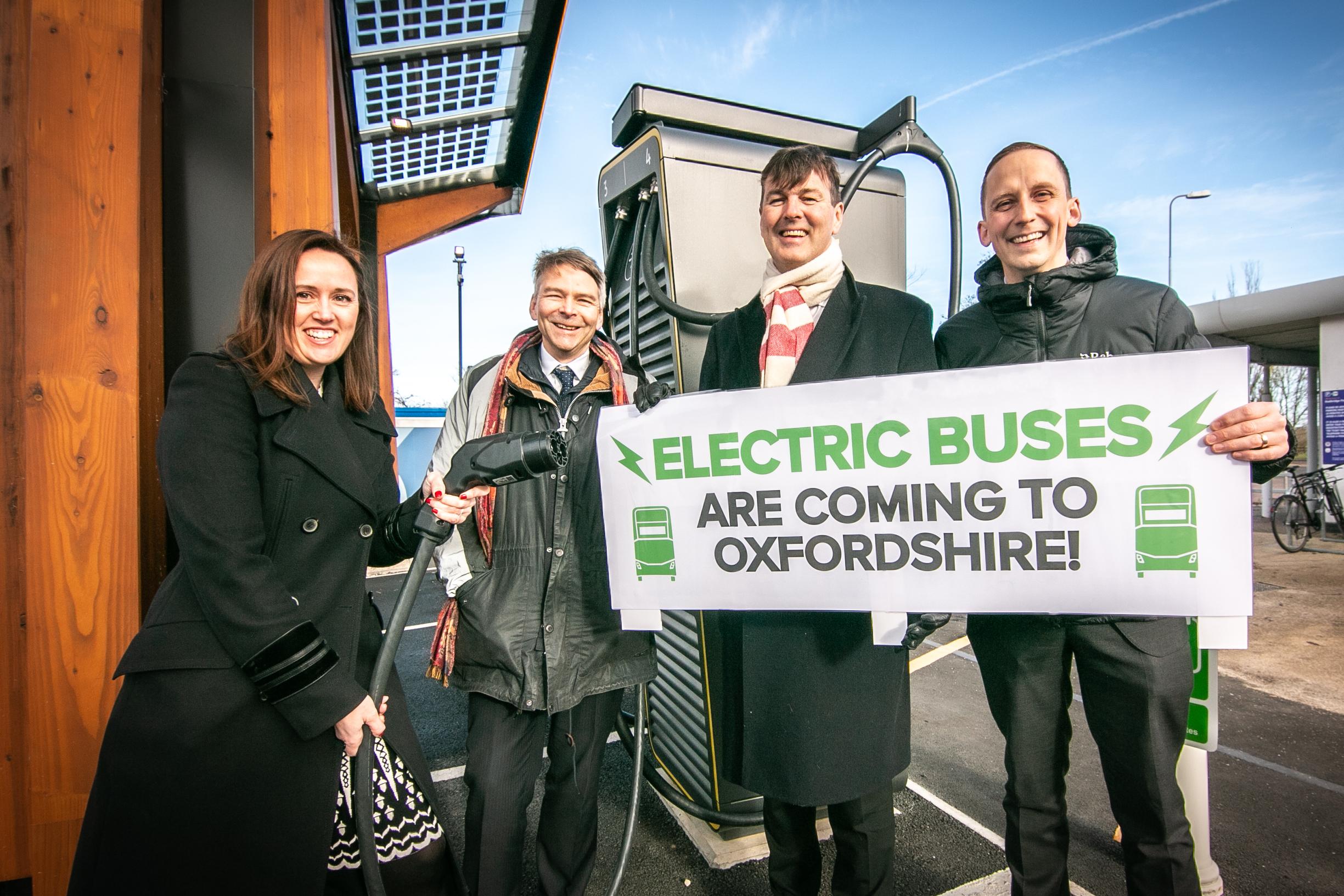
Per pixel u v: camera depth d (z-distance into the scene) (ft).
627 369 5.66
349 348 4.19
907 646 4.31
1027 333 4.58
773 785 4.37
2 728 4.58
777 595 4.44
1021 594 4.04
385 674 3.81
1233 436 3.63
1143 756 4.11
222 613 3.24
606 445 4.75
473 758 4.85
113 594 4.63
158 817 3.26
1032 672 4.39
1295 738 8.81
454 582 4.91
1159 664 4.03
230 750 3.35
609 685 5.08
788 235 4.78
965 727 9.20
